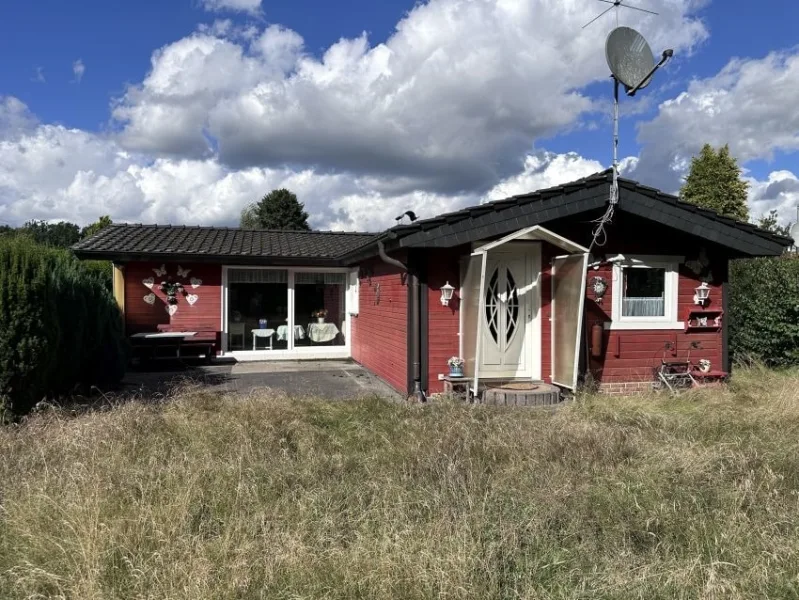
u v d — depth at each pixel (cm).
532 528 370
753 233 898
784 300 1078
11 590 306
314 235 1720
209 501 409
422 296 841
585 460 495
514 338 912
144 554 333
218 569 320
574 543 362
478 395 823
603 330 918
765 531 369
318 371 1199
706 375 909
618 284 923
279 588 309
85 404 734
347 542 361
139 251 1248
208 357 1298
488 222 801
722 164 2459
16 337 612
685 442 548
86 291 843
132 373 1156
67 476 429
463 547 332
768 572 325
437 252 857
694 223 881
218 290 1352
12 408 621
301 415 648
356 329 1360
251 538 358
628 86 818
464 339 849
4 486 426
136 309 1302
